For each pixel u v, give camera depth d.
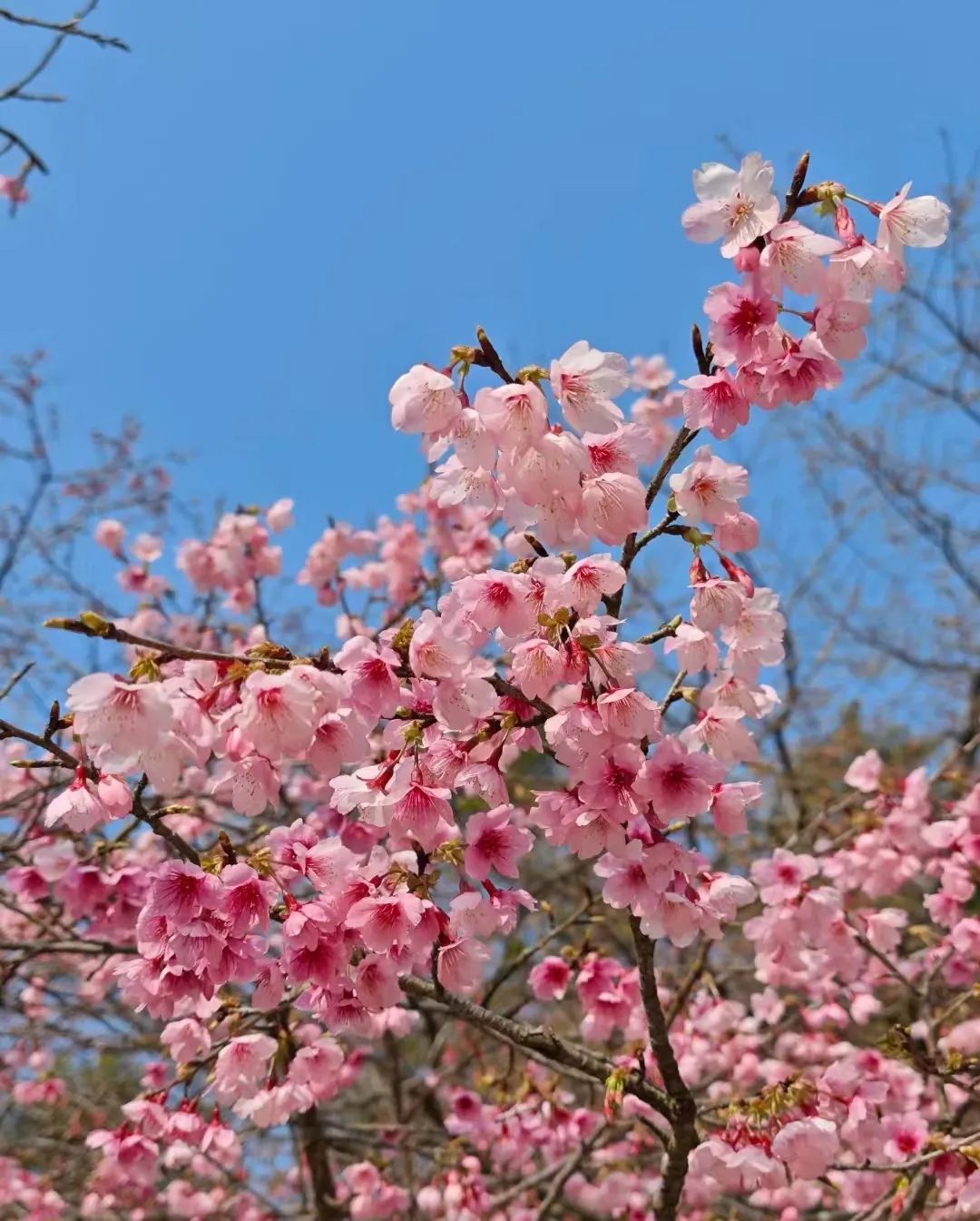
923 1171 3.29
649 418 5.26
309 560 5.87
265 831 3.51
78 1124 5.95
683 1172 2.81
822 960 4.16
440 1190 4.34
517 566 2.38
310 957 2.24
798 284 2.06
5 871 4.05
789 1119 2.66
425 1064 6.13
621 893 2.30
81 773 2.29
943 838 4.39
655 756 2.13
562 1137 4.02
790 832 6.47
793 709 8.11
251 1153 6.49
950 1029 4.82
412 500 5.97
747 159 2.05
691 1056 4.46
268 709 2.01
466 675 2.11
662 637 2.41
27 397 8.02
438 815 2.23
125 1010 5.66
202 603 6.14
